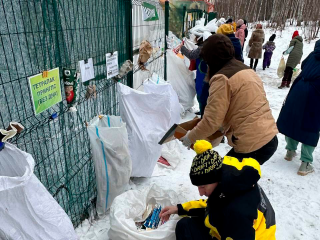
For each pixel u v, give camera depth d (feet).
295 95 8.98
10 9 4.75
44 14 5.25
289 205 7.91
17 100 5.16
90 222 6.81
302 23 53.11
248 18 60.39
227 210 4.38
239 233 4.27
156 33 13.28
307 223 7.25
